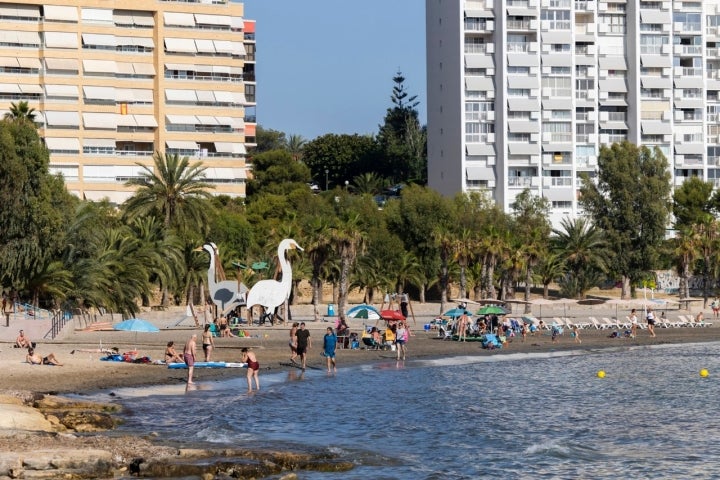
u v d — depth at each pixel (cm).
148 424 4166
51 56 15925
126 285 9619
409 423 4438
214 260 9644
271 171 19050
